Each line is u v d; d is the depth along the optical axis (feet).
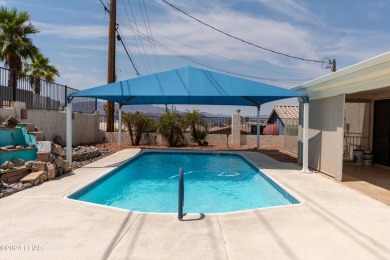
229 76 37.58
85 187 25.95
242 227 16.71
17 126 31.45
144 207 25.64
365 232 16.15
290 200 24.52
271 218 18.26
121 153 50.67
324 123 33.78
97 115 64.80
